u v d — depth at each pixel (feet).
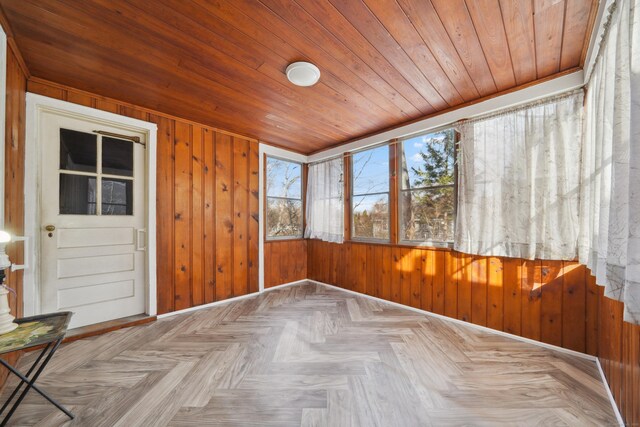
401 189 10.32
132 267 8.64
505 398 4.98
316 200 13.61
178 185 9.51
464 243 8.14
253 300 11.00
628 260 3.04
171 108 8.79
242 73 6.67
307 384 5.41
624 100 3.56
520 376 5.65
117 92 7.67
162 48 5.74
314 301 10.85
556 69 6.46
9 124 5.55
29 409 4.66
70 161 7.55
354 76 6.77
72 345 6.97
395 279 10.32
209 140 10.38
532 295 7.11
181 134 9.61
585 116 6.22
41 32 5.22
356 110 8.84
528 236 6.97
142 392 5.14
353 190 12.22
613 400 4.83
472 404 4.83
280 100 8.17
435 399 4.96
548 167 6.71
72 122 7.59
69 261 7.51
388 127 10.42
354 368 5.98
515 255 7.20
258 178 12.10
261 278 12.12
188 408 4.72
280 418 4.50
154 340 7.33
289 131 11.00
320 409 4.71
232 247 11.09
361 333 7.81
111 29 5.15
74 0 4.44
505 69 6.46
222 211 10.78
